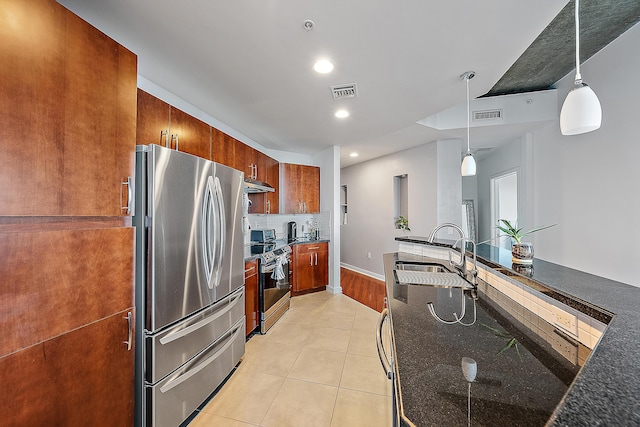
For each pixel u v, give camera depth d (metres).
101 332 1.20
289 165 4.41
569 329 1.05
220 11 1.41
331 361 2.32
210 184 1.86
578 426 0.40
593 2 2.00
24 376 0.94
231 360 2.09
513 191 5.03
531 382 0.72
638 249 2.37
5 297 0.89
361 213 5.80
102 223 1.25
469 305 1.36
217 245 1.92
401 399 0.64
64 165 1.06
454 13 1.42
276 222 4.57
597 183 2.78
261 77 2.11
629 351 0.65
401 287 1.69
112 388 1.25
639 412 0.43
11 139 0.89
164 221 1.50
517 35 1.60
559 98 3.32
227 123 3.20
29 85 0.94
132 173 1.37
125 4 1.37
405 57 1.83
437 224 4.16
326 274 4.48
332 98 2.48
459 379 0.73
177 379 1.56
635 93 2.35
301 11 1.41
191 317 1.70
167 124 1.92
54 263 1.03
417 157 4.50
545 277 1.36
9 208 0.89
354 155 5.16
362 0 1.34
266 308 2.91
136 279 1.45
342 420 1.67
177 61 1.89
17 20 0.91
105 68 1.23
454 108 3.62
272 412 1.74
